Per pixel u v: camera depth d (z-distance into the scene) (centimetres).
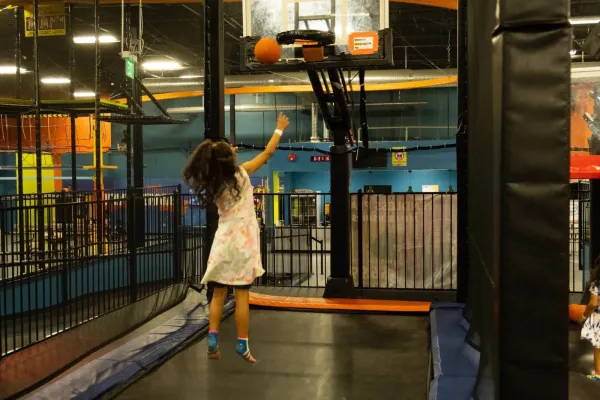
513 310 217
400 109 1833
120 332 531
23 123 1766
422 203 711
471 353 384
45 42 1584
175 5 1320
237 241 331
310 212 1581
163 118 880
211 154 330
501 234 217
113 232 812
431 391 330
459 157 600
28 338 555
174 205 785
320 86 596
